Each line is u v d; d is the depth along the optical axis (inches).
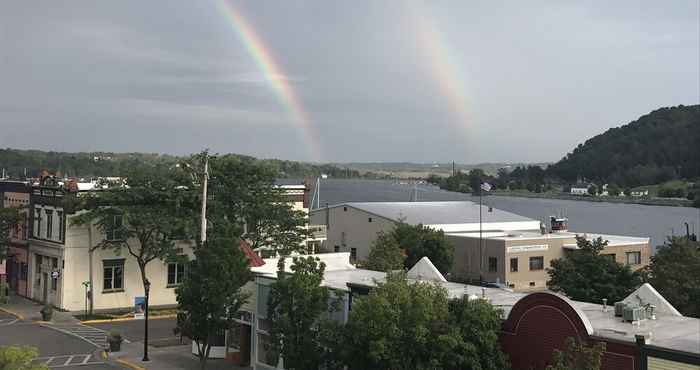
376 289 1019.3
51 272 2097.7
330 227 3245.6
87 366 1402.6
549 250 2637.8
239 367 1429.6
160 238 2052.2
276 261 1550.2
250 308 1416.1
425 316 941.8
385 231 2822.3
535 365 948.6
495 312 993.5
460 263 2682.1
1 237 2160.4
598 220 7426.2
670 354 796.0
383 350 921.5
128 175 2065.7
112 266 2100.1
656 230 5944.9
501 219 3420.3
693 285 1546.5
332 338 1000.2
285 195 2375.7
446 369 962.1
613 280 1546.5
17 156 6776.6
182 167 2098.9
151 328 1840.6
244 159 2230.6
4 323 1850.4
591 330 888.3
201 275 1203.2
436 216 3216.0
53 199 2108.8
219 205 2055.9
